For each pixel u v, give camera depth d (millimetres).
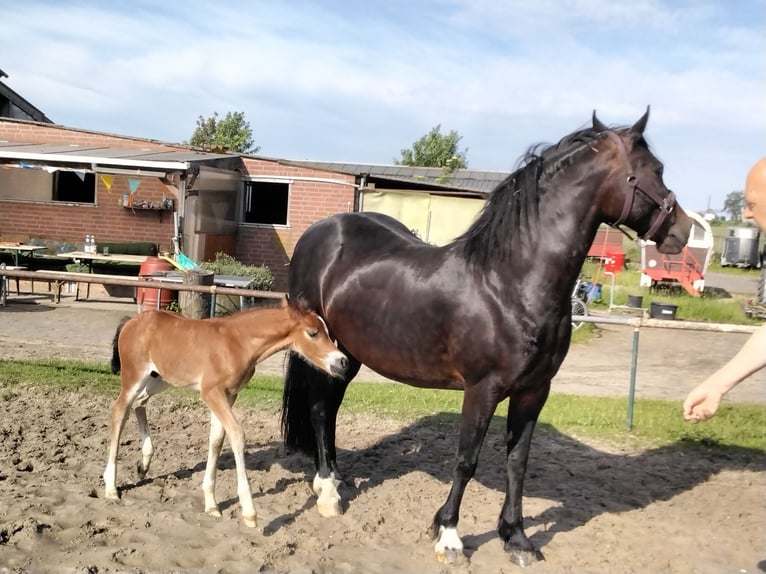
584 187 3729
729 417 7480
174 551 3764
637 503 5008
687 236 3752
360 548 4055
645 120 3686
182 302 9820
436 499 4895
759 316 17312
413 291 4074
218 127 33312
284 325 4320
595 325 15523
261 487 4910
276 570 3672
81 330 10633
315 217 15445
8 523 3881
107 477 4461
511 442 4082
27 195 15766
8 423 5859
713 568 4027
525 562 3951
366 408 7289
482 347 3770
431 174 22531
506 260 3785
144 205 15461
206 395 4262
